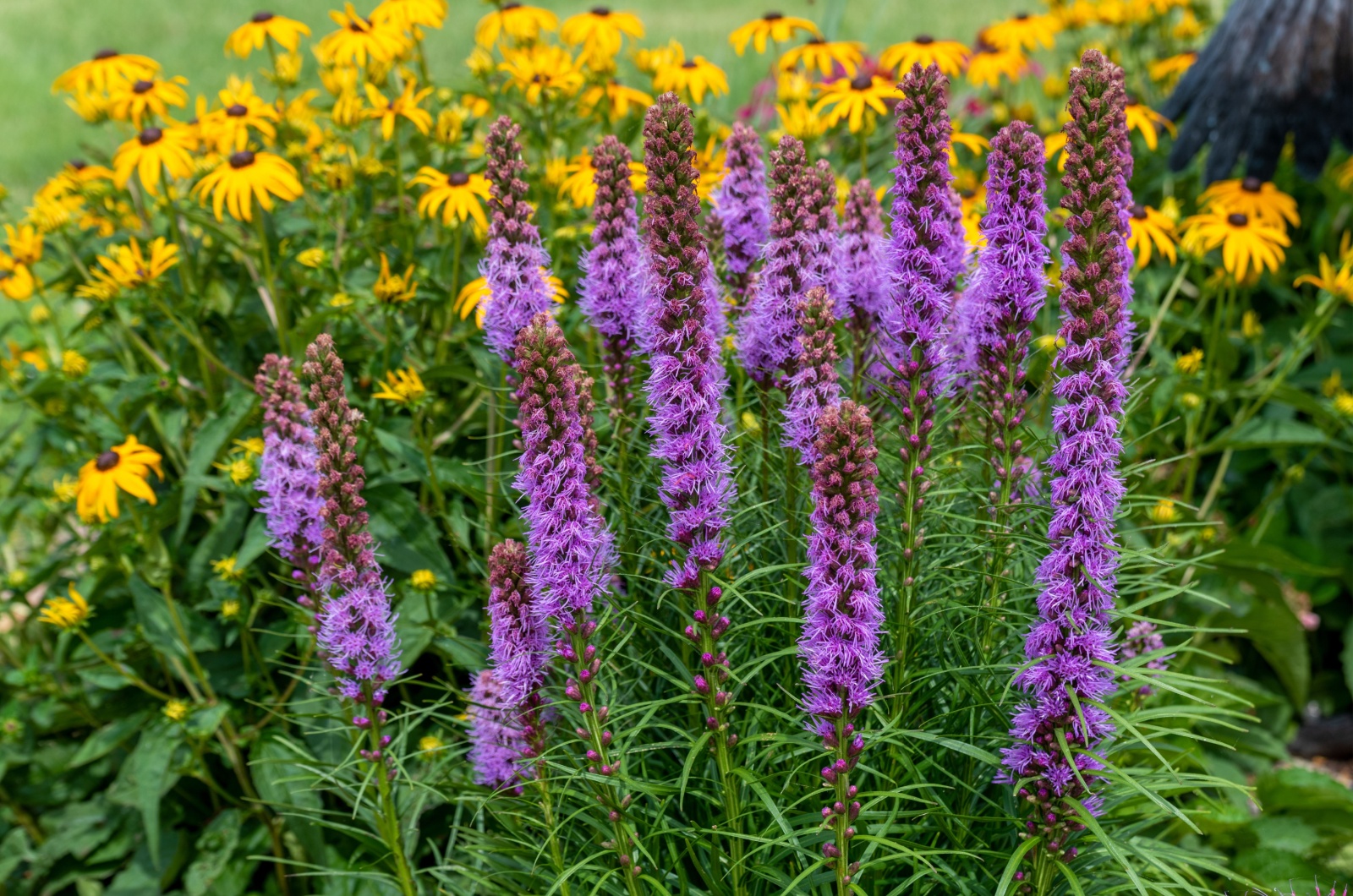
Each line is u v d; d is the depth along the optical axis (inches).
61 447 182.4
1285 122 201.3
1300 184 233.1
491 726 120.0
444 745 140.5
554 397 94.7
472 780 137.3
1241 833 163.0
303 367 105.0
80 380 164.6
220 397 173.0
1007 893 97.7
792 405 107.0
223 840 152.4
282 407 118.4
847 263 117.9
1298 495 209.5
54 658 182.9
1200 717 102.3
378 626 109.0
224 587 151.3
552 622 102.7
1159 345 179.0
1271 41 201.0
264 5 634.2
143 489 145.9
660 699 117.3
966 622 120.4
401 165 184.7
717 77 198.2
